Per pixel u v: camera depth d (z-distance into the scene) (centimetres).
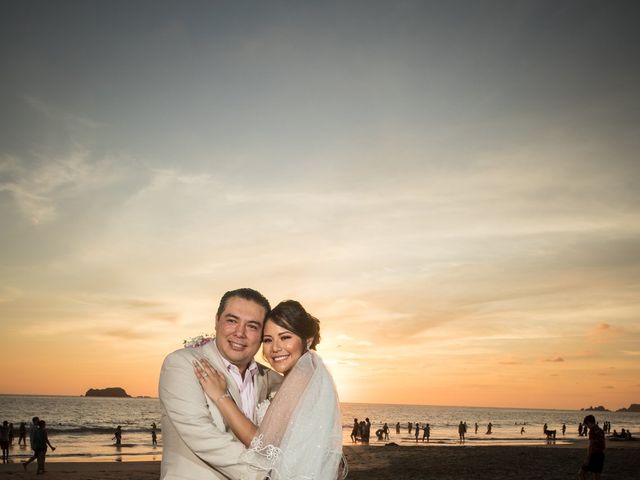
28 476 2059
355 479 2098
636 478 2078
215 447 357
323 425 371
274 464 352
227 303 407
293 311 416
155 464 2614
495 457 3172
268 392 441
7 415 10250
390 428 10600
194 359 389
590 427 1608
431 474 2272
